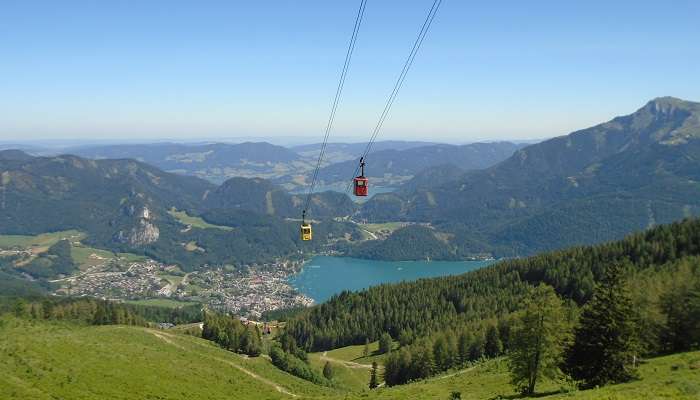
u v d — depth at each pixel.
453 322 170.12
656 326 65.38
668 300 66.88
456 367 114.06
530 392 52.09
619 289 49.84
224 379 80.06
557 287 175.25
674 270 105.06
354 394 69.19
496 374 73.94
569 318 81.31
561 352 52.09
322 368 154.62
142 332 114.62
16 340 65.06
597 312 50.00
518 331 52.25
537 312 50.69
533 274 197.38
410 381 117.94
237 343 140.25
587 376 50.47
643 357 63.72
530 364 51.69
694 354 55.88
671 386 39.22
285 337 169.88
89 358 64.19
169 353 90.69
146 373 65.31
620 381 48.97
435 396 60.56
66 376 54.31
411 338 169.50
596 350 49.69
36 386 49.44
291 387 99.88
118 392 54.62
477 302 187.50
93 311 171.12
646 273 121.44
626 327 48.88
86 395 50.78
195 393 63.69
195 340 134.12
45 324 111.88
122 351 75.50
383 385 130.38
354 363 165.38
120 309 165.12
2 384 47.34
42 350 61.31
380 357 167.38
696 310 63.72
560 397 43.06
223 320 154.00
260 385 87.94
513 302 174.25
